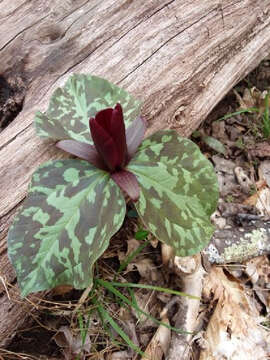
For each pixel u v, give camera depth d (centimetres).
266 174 34
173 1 28
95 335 24
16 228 18
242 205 31
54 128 21
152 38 27
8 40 27
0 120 26
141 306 25
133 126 21
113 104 22
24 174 21
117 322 24
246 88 41
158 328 24
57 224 19
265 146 36
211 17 29
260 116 38
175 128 26
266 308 27
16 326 21
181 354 23
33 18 27
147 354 22
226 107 39
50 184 19
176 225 20
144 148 21
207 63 28
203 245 20
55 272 18
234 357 23
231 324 24
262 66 42
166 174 20
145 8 28
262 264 28
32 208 19
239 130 37
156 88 25
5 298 20
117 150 19
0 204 20
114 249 27
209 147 35
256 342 24
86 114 22
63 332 23
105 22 27
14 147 22
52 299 24
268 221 29
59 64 25
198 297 24
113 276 26
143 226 28
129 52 26
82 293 24
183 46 27
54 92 22
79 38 26
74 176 20
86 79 23
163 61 26
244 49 32
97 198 19
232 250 27
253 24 31
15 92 26
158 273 27
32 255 18
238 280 27
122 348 24
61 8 28
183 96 26
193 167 20
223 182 33
